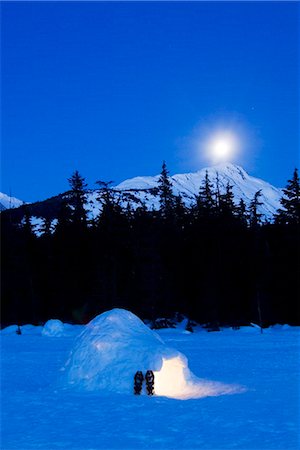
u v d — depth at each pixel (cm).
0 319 7456
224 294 6856
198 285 6975
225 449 1105
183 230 7544
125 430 1308
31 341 4944
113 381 1930
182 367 2052
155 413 1512
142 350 1970
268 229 7250
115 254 6844
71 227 7512
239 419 1398
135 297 6825
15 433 1301
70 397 1817
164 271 6781
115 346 2008
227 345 4084
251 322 6869
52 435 1274
